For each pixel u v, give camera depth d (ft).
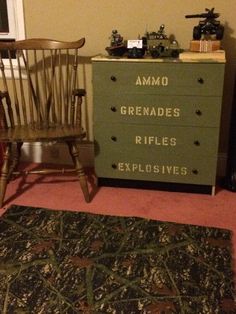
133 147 7.95
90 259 5.90
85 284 5.36
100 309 4.91
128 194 8.14
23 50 8.50
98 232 6.65
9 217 7.16
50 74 9.13
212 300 5.04
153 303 5.00
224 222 6.98
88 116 9.37
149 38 7.66
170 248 6.16
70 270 5.64
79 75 9.11
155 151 7.89
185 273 5.56
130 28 8.57
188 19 8.23
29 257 5.94
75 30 8.82
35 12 8.83
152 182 8.26
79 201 7.84
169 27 8.39
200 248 6.15
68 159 9.84
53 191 8.33
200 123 7.50
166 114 7.55
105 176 8.34
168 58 7.27
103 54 8.39
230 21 8.10
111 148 8.05
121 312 4.85
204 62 7.05
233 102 7.95
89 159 9.70
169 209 7.48
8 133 7.50
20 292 5.21
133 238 6.46
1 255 5.98
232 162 8.13
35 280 5.43
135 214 7.29
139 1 8.30
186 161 7.84
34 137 7.19
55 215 7.24
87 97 9.22
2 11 9.13
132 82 7.45
